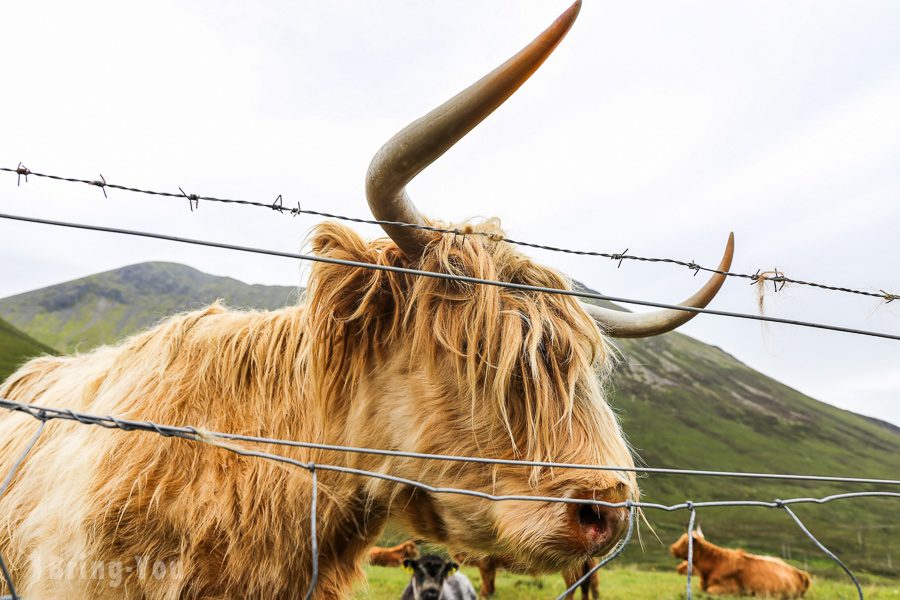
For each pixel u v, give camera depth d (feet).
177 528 8.12
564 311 8.85
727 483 210.38
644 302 7.14
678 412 327.67
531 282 8.90
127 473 8.25
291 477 8.66
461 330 8.39
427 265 8.57
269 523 8.53
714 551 52.34
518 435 8.08
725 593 50.88
